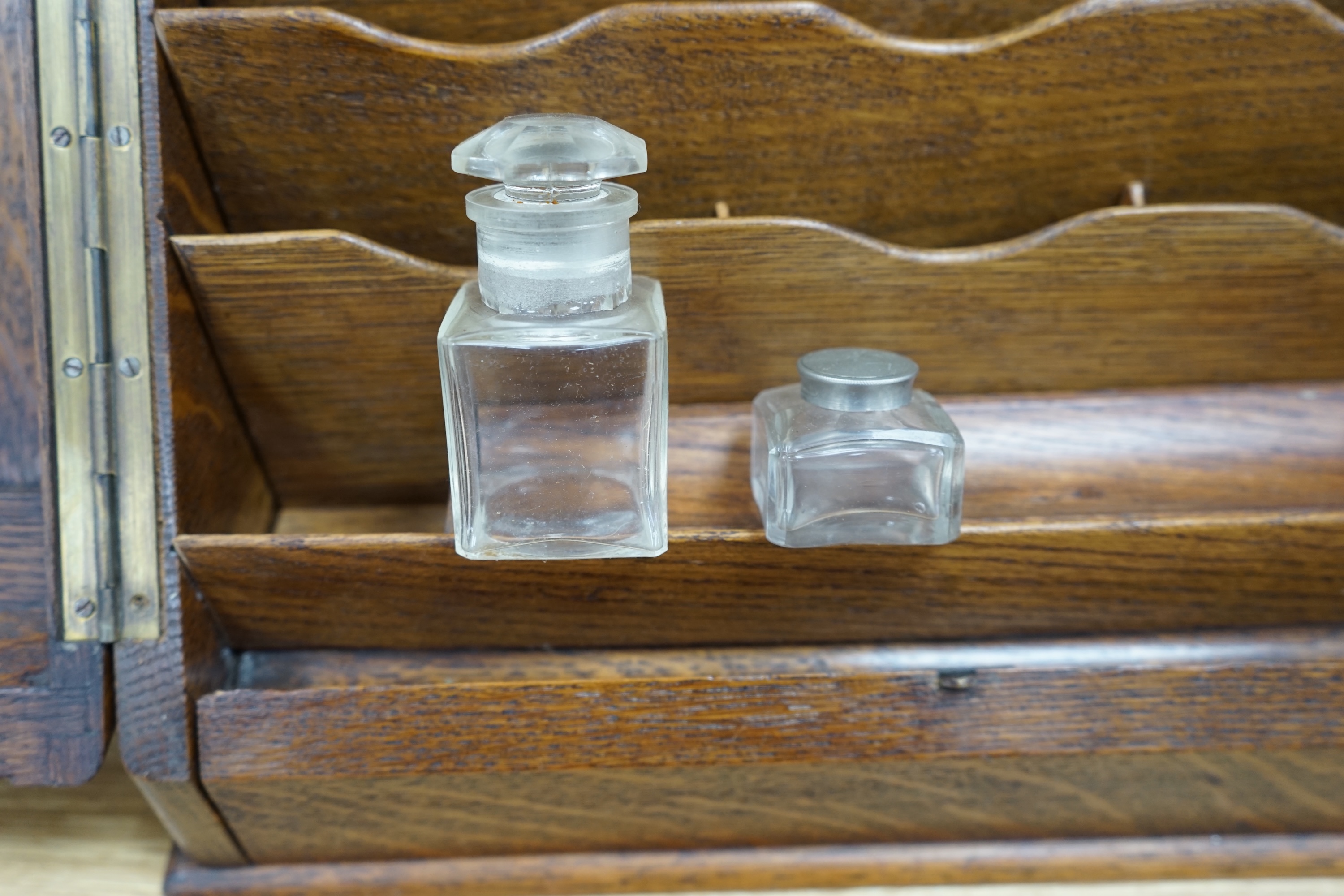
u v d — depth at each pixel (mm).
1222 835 448
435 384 448
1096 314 443
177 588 414
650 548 402
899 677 425
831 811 440
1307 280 438
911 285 433
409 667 439
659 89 416
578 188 379
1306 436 454
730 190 437
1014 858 446
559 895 446
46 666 417
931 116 424
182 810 422
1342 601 435
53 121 407
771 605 431
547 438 392
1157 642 440
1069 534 417
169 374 413
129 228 410
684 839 445
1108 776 433
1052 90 420
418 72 411
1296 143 434
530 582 424
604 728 422
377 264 418
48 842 453
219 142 423
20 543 424
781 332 441
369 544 414
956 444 399
